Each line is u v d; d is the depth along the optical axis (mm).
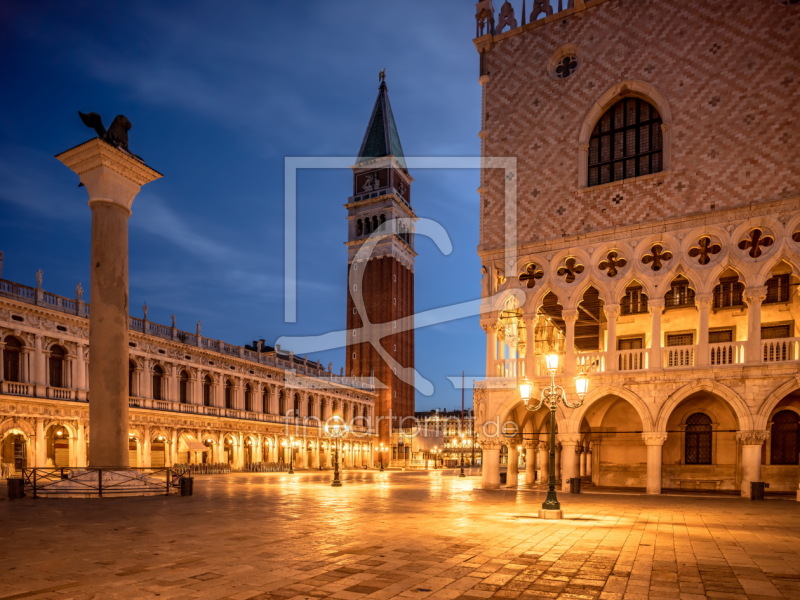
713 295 29922
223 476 49688
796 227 23938
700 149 26328
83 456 47312
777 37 25219
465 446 114750
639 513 18312
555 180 29844
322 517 16766
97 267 23984
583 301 31828
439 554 10977
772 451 28312
